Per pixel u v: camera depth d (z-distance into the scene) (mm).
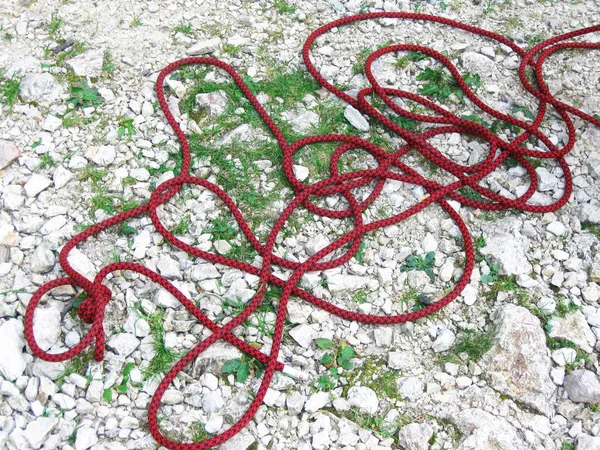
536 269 928
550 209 962
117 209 942
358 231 924
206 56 1100
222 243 922
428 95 1080
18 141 986
